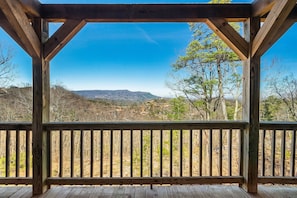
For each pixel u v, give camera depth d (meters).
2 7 2.24
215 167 6.14
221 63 6.96
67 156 5.41
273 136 3.31
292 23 2.92
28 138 3.27
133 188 3.32
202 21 3.17
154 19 3.05
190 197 3.03
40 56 3.05
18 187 3.34
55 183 3.24
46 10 3.02
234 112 6.82
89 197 3.02
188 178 3.30
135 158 5.34
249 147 3.15
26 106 6.11
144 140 5.38
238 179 3.30
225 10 3.06
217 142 6.20
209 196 3.06
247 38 3.13
